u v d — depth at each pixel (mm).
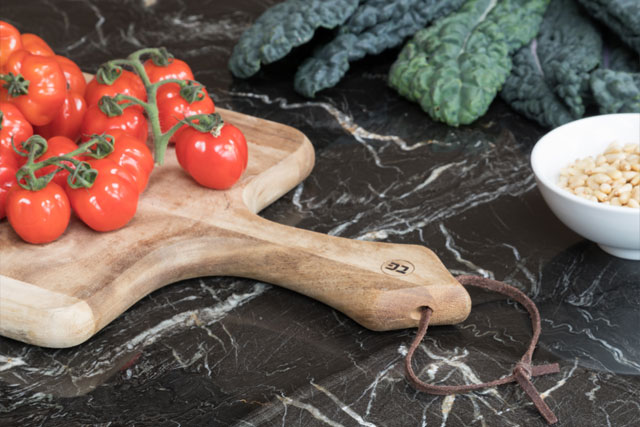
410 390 638
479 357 656
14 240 709
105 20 1001
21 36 804
